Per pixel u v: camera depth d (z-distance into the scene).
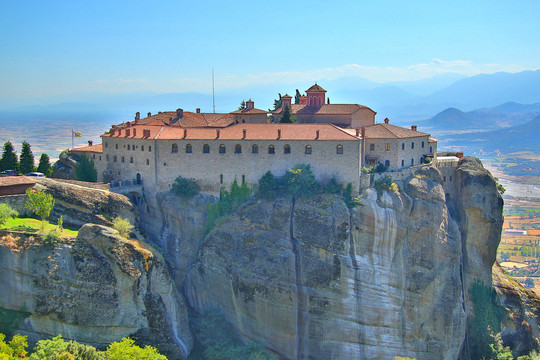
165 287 92.12
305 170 107.12
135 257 87.56
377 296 103.81
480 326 117.12
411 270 107.50
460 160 125.75
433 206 111.25
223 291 103.50
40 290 82.19
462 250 121.00
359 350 101.19
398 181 111.88
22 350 74.94
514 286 123.62
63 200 95.81
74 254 84.06
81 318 83.25
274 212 105.25
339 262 101.12
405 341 105.75
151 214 113.31
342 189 107.06
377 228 104.56
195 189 111.06
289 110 131.38
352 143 106.25
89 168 123.31
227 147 110.19
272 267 100.81
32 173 113.62
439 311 108.56
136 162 115.00
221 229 106.88
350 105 131.12
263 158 109.38
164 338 89.69
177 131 114.56
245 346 98.44
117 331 85.69
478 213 119.44
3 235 82.62
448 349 108.81
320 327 100.25
